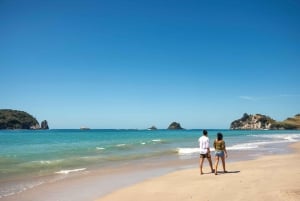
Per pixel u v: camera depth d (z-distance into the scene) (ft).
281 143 147.84
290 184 36.94
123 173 54.75
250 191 34.27
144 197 35.50
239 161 70.23
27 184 44.19
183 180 45.03
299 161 64.18
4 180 47.11
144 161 73.20
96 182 46.03
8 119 613.11
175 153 93.30
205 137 50.67
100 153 91.30
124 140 180.24
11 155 82.02
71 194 38.34
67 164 65.98
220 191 35.50
